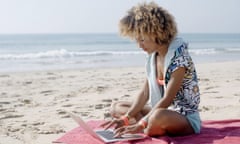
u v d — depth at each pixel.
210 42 62.00
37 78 11.14
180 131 3.75
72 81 10.27
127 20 3.77
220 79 10.04
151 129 3.71
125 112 4.18
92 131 3.65
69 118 5.46
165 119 3.63
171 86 3.70
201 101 6.41
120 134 3.70
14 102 7.03
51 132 4.60
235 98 6.65
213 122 4.45
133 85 9.16
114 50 32.38
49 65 17.05
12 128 4.88
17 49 35.50
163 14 3.70
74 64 17.61
